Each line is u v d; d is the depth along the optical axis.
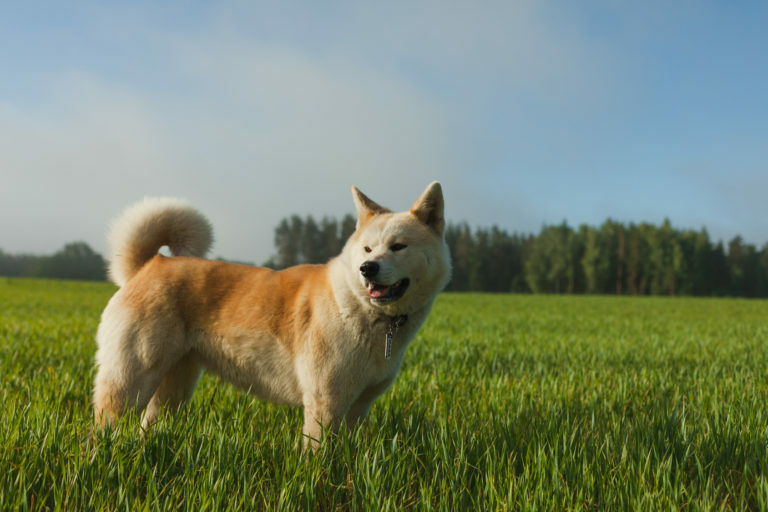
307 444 3.09
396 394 4.67
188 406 3.97
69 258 124.88
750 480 2.97
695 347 9.34
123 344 3.65
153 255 4.25
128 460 2.80
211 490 2.53
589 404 4.49
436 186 3.72
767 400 4.51
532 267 87.56
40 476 2.70
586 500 2.69
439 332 11.45
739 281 84.75
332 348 3.37
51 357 6.41
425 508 2.49
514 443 3.36
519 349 8.60
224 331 3.73
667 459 3.07
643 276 83.44
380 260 3.19
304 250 94.44
